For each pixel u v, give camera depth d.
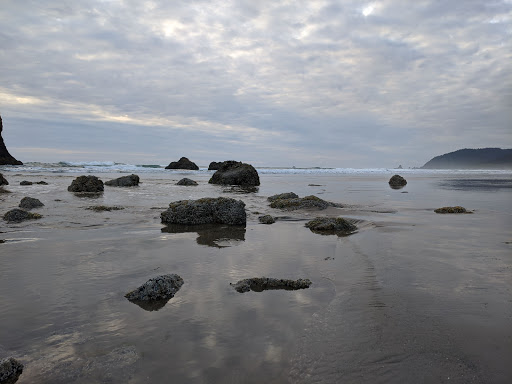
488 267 5.07
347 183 29.73
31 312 3.59
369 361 2.68
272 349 2.88
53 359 2.72
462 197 16.95
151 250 6.28
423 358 2.70
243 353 2.82
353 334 3.12
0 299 3.91
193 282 4.59
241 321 3.42
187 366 2.63
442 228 8.47
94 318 3.47
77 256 5.75
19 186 19.81
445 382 2.39
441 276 4.68
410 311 3.57
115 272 4.95
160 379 2.47
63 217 9.72
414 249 6.26
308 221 9.90
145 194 16.81
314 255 6.00
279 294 4.19
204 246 6.68
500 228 8.45
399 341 2.97
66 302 3.87
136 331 3.20
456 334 3.06
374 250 6.23
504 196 17.53
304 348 2.89
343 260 5.64
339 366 2.62
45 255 5.79
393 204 13.83
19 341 3.00
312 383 2.42
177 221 9.34
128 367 2.62
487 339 2.95
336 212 11.46
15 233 7.58
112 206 11.83
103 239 7.11
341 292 4.21
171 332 3.18
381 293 4.11
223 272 5.03
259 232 8.28
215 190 20.39
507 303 3.73
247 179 27.03
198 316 3.54
